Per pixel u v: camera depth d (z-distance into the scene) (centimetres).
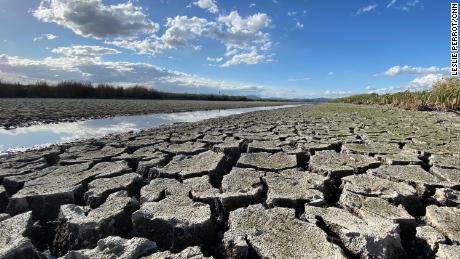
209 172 322
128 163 378
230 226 205
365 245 173
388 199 242
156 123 965
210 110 1803
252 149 444
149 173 334
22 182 295
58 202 254
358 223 197
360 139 518
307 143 470
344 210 221
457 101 1142
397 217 208
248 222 201
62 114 1106
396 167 327
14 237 186
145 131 667
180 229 197
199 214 212
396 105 1521
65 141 588
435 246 179
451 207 227
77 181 290
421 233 190
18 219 206
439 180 283
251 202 247
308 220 207
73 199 261
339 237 190
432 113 1114
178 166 343
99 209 221
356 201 235
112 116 1170
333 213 214
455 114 1059
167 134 600
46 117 995
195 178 299
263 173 312
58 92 3008
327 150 418
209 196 247
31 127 789
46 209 249
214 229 208
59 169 337
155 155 397
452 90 1255
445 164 338
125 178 296
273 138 536
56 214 250
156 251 174
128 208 227
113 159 383
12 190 293
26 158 391
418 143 471
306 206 227
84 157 396
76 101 2208
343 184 285
